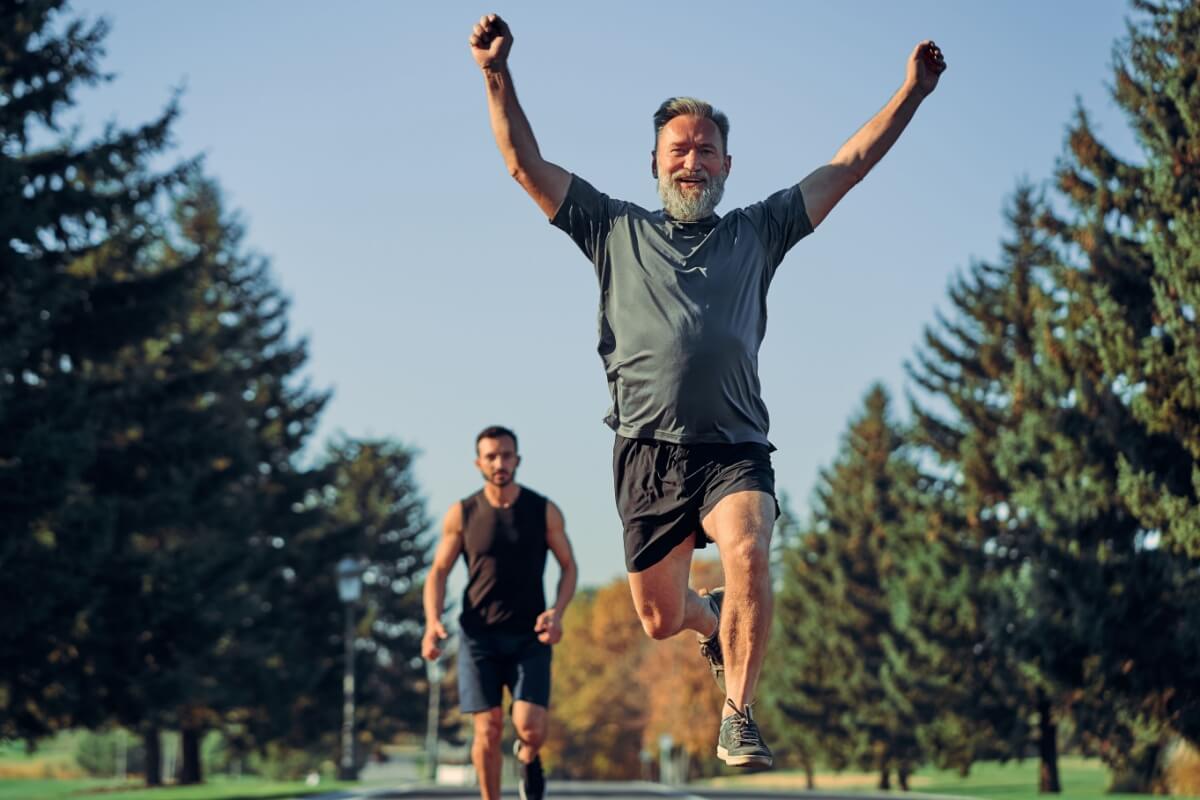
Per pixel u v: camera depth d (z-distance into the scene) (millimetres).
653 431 4930
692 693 81438
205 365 45594
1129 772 34594
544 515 10102
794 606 68250
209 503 32625
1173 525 24203
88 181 27578
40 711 28188
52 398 24859
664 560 5066
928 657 43406
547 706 10078
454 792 21375
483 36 4898
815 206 5125
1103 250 26266
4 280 23906
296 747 54844
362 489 84938
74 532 24766
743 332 4941
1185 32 24297
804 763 70500
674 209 5043
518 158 5027
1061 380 27938
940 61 5090
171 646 29469
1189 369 23703
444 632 10117
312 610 51469
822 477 66125
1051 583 27750
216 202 51156
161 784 43219
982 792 46188
